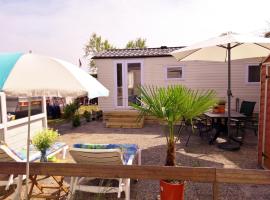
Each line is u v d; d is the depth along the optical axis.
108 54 12.49
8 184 3.87
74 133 9.44
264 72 5.17
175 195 3.16
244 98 11.62
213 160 5.80
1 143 3.99
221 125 7.63
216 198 2.71
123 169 2.82
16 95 1.90
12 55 2.26
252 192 4.07
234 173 2.65
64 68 2.22
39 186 3.89
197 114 3.32
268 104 4.98
